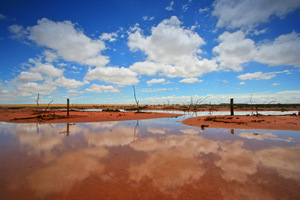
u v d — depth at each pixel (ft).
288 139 26.91
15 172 14.35
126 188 11.68
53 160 17.42
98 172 14.39
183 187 11.82
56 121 57.16
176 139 27.43
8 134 32.27
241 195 10.73
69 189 11.50
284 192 11.04
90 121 57.82
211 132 34.04
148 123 51.83
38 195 10.75
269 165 15.85
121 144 24.17
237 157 18.17
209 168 15.20
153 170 14.82
